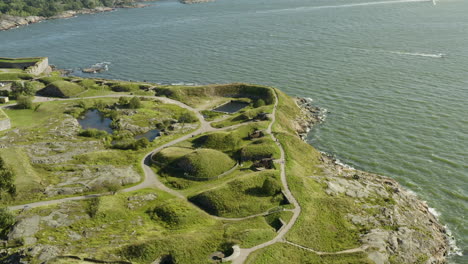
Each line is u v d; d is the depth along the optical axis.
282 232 84.00
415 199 102.50
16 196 95.44
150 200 96.69
